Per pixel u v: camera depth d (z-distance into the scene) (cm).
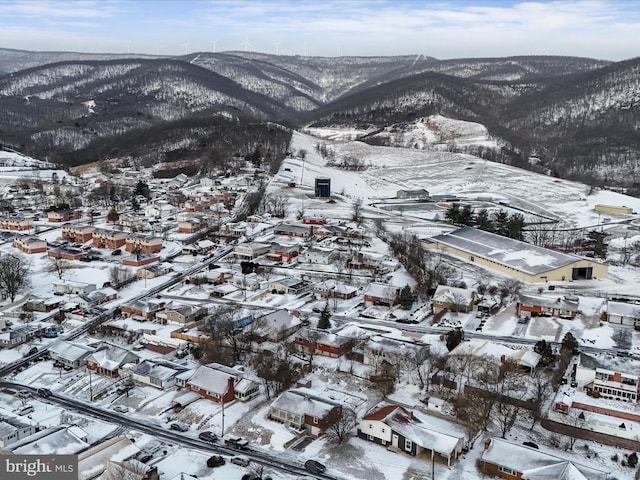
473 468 8300
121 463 7775
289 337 12662
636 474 8175
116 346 11788
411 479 8050
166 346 12288
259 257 18925
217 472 8050
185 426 9288
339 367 11344
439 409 9681
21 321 13775
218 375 10281
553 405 9644
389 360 11194
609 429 9025
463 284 15775
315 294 15550
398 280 16725
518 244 19062
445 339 12444
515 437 9050
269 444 8888
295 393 9681
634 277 17500
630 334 13025
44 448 8025
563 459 7906
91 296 14850
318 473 8162
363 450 8756
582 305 14725
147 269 17125
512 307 14788
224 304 14788
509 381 10406
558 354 11812
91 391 10450
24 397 10169
